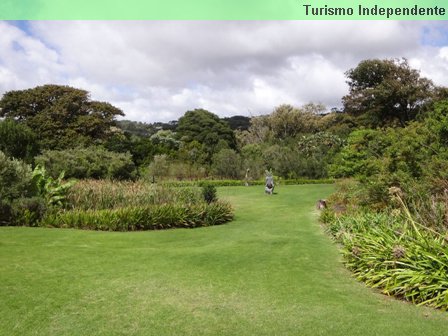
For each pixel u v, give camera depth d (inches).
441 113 465.4
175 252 311.0
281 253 312.7
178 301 197.3
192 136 2022.6
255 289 219.5
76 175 789.2
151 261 276.7
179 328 166.6
